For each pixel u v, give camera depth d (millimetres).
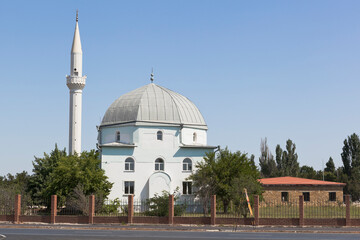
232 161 55625
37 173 64062
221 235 33250
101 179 54219
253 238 30781
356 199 86438
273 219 40719
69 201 50188
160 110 63719
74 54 68500
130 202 43062
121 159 60750
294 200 68812
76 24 70062
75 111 67312
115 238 30547
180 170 61719
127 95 66812
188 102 68688
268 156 101938
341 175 91250
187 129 64625
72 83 67250
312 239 30234
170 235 33031
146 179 61000
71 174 52719
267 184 68875
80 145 67438
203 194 54906
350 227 39625
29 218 44062
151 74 69938
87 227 39812
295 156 100188
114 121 64188
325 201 68812
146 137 61844
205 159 57469
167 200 46312
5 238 30203
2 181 85000
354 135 93625
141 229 38875
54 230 37656
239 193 49438
